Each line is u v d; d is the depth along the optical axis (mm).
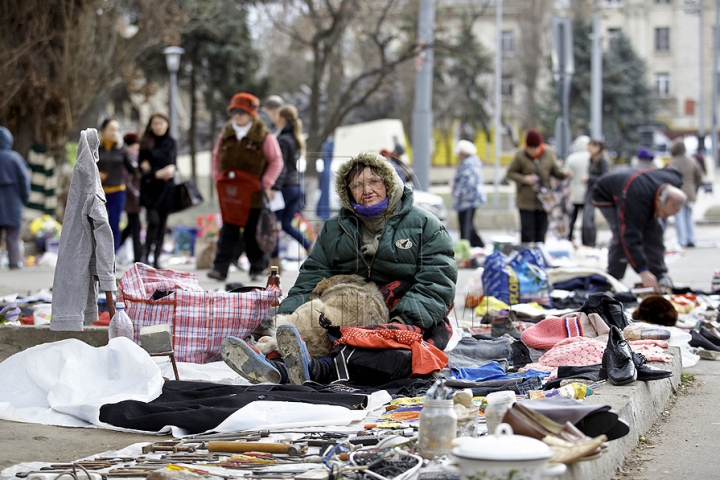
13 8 45250
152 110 97750
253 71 89438
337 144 70250
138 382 12250
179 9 59062
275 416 10953
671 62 149375
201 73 87625
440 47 79500
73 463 9273
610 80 126375
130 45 53219
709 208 71875
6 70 45500
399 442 9664
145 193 29438
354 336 13391
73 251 14141
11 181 33188
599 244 42469
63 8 46062
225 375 14188
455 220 65062
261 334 15562
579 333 16094
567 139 45062
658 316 18344
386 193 14914
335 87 84625
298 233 29375
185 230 42188
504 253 22609
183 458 9523
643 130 128250
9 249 33875
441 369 13625
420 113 45000
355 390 12695
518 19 129875
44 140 46562
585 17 125875
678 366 14836
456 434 9547
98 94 51531
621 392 11586
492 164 138875
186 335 15203
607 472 9586
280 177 27547
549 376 13484
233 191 25188
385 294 14672
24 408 11992
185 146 107250
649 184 22734
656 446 11180
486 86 124062
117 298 15469
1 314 18016
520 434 8633
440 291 14539
